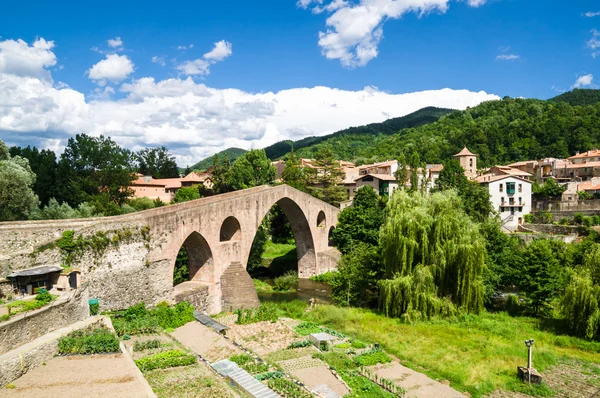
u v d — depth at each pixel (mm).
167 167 144125
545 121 136000
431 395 25656
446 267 42344
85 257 33469
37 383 20797
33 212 51562
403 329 37875
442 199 45094
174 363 26109
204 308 44031
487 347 33656
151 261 38688
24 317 23656
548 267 43906
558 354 33188
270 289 60062
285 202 62781
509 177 84562
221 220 46750
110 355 24562
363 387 26031
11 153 79625
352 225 69812
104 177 78188
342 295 49906
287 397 23188
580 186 88375
